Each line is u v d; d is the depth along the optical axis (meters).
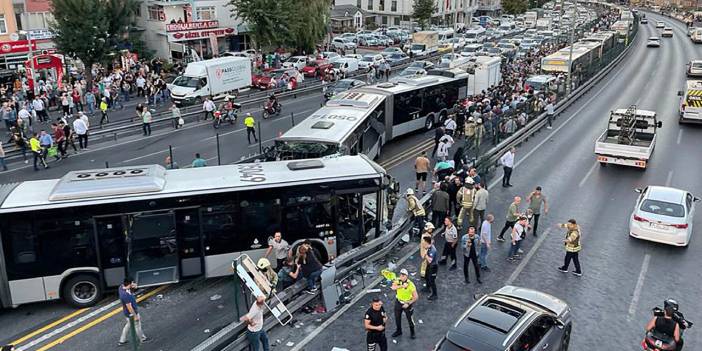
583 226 20.02
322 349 12.70
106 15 49.88
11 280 13.90
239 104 37.91
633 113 28.12
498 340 10.02
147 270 15.13
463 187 18.77
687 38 93.69
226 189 14.99
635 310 14.48
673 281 16.06
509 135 30.70
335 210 16.08
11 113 31.89
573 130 34.50
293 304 13.94
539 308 11.57
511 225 18.41
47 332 13.34
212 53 59.59
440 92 35.06
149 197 14.35
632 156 25.89
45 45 49.56
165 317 14.02
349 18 93.62
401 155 29.22
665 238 18.02
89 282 14.43
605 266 16.94
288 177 15.80
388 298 15.05
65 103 36.09
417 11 89.25
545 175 25.78
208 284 15.77
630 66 62.91
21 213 13.59
